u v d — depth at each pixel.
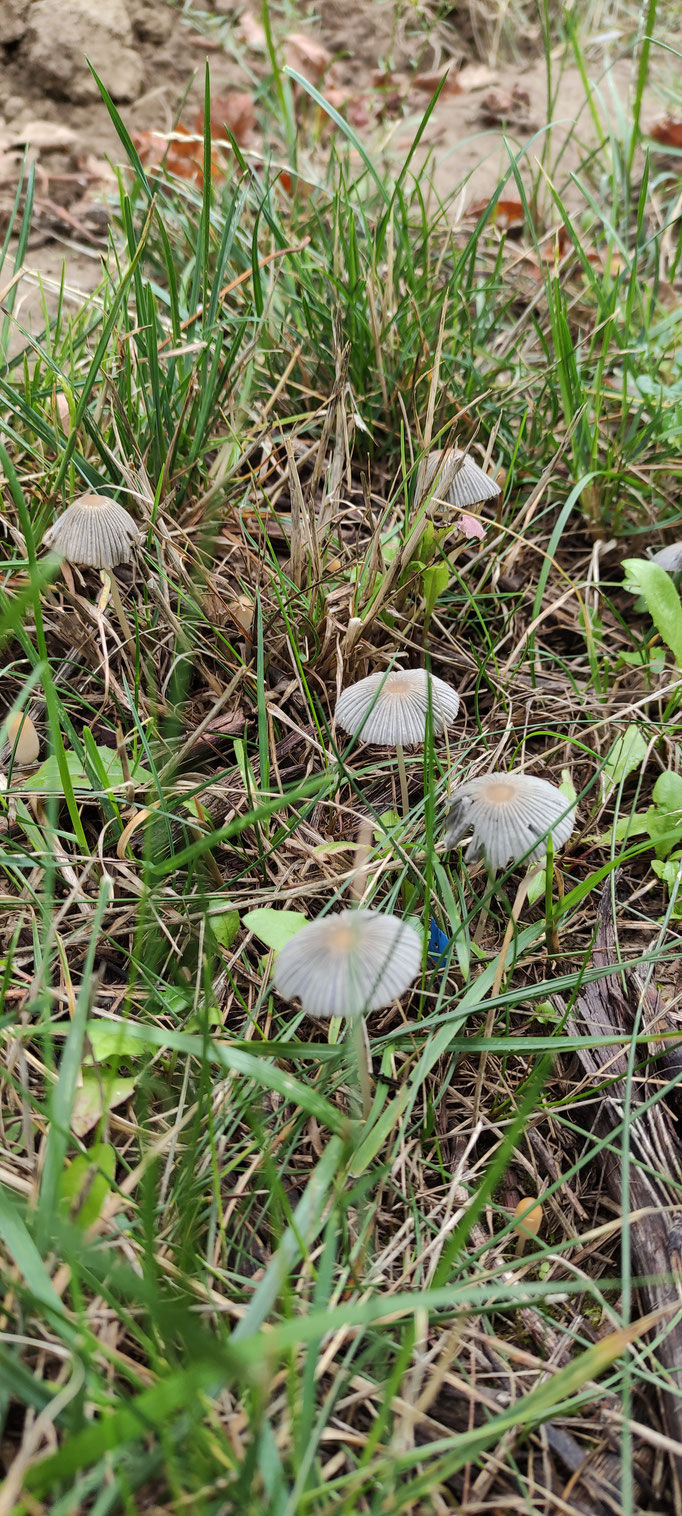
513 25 0.94
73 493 0.44
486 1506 0.31
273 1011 0.38
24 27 0.69
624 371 0.50
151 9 0.76
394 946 0.33
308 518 0.44
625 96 0.84
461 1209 0.35
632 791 0.44
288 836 0.40
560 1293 0.34
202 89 0.77
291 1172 0.35
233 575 0.46
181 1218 0.33
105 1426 0.29
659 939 0.39
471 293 0.53
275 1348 0.29
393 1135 0.36
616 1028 0.38
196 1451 0.30
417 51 0.92
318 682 0.44
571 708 0.45
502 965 0.37
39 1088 0.35
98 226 0.62
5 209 0.61
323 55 0.83
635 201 0.71
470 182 0.71
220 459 0.47
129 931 0.38
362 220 0.53
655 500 0.51
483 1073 0.37
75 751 0.40
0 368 0.47
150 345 0.46
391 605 0.45
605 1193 0.36
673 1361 0.33
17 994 0.37
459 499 0.44
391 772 0.42
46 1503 0.30
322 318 0.51
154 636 0.44
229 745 0.43
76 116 0.71
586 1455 0.32
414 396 0.49
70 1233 0.29
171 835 0.39
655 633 0.48
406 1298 0.30
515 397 0.53
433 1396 0.31
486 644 0.47
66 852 0.40
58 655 0.44
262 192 0.58
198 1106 0.33
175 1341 0.32
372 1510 0.30
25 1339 0.31
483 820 0.36
